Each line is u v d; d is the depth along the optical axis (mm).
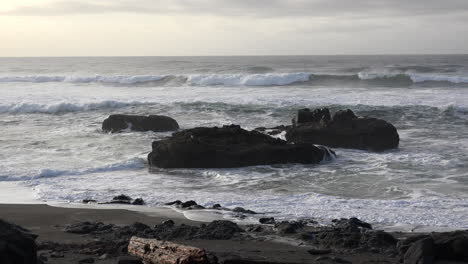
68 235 11258
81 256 9375
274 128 25938
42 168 18984
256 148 19938
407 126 27297
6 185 16719
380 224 12336
